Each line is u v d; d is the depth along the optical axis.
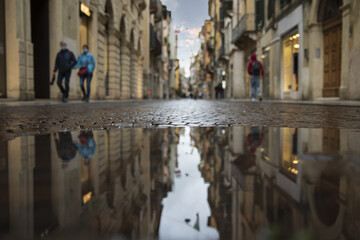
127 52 21.38
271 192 0.43
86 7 13.61
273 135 1.54
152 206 0.38
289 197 0.39
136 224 0.30
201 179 0.56
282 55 16.05
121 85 20.89
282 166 0.67
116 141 1.33
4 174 0.57
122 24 20.17
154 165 0.74
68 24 11.99
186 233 0.28
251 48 22.58
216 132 1.82
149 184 0.52
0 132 2.17
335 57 11.34
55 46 11.18
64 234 0.27
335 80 11.35
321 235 0.26
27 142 1.26
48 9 11.12
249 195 0.42
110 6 16.97
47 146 1.11
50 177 0.54
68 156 0.86
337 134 1.57
